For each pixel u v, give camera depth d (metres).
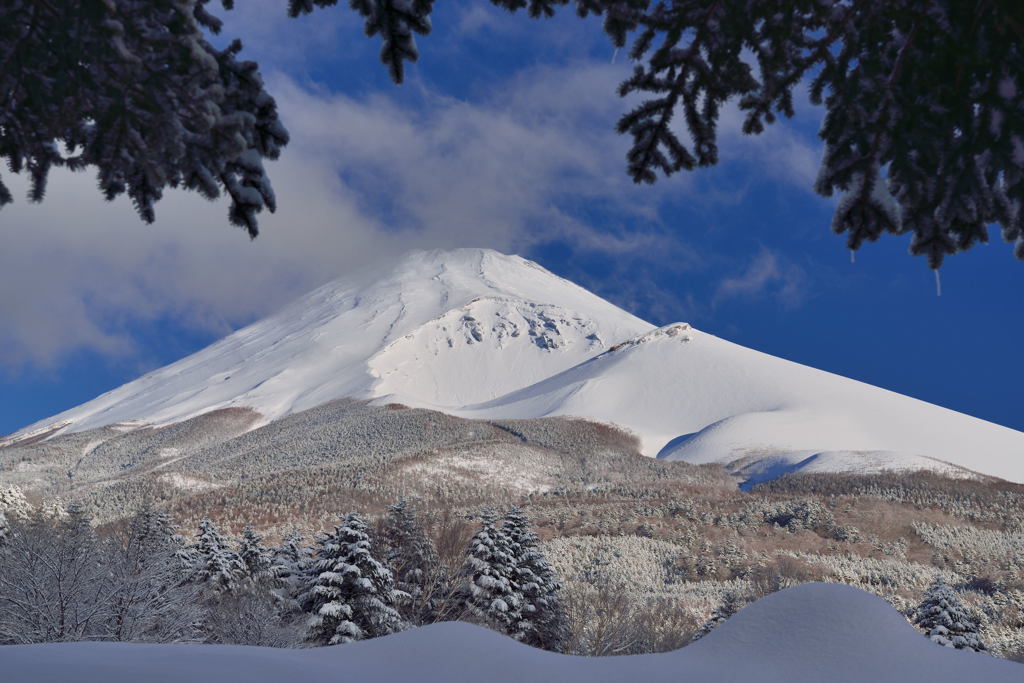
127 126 2.71
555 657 3.42
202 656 3.00
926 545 61.22
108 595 15.95
